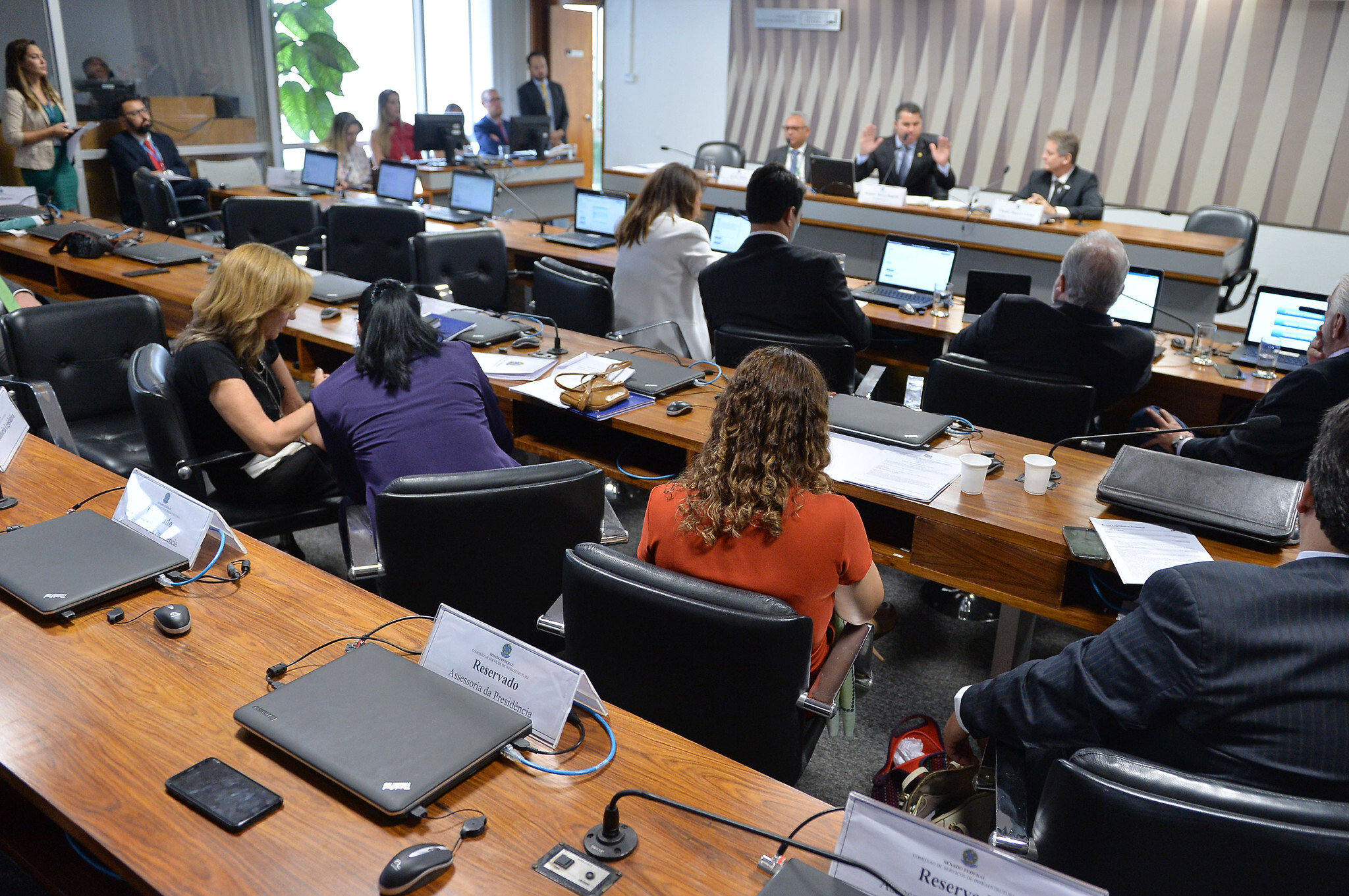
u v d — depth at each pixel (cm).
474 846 103
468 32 965
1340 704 99
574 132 1051
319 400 213
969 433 238
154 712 122
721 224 495
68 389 288
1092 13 673
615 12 913
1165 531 187
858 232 575
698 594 133
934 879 91
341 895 95
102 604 147
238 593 153
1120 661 112
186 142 780
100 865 148
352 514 207
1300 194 627
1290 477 213
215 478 241
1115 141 686
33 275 453
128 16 728
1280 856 89
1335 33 592
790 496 147
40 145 611
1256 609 103
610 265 470
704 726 143
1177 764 107
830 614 157
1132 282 378
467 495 170
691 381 268
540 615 189
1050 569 187
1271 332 350
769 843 105
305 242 534
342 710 118
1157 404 340
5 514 177
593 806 110
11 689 126
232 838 102
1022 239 520
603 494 183
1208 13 632
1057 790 100
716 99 872
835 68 793
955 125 750
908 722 193
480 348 295
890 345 414
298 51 843
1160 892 96
